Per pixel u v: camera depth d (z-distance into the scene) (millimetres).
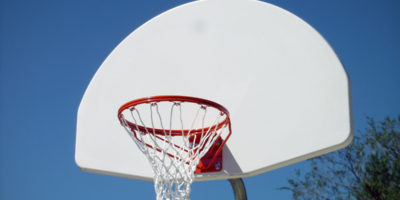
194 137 3408
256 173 3291
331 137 3143
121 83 3635
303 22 3420
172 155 3406
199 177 3363
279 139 3256
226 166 3338
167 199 3209
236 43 3523
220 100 3447
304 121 3227
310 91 3268
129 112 3553
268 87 3375
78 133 3586
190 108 3479
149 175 3420
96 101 3635
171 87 3547
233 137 3369
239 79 3451
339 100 3188
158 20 3729
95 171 3496
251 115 3361
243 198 3449
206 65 3541
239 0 3605
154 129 3420
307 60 3332
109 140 3531
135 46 3705
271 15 3502
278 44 3430
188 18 3668
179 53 3609
